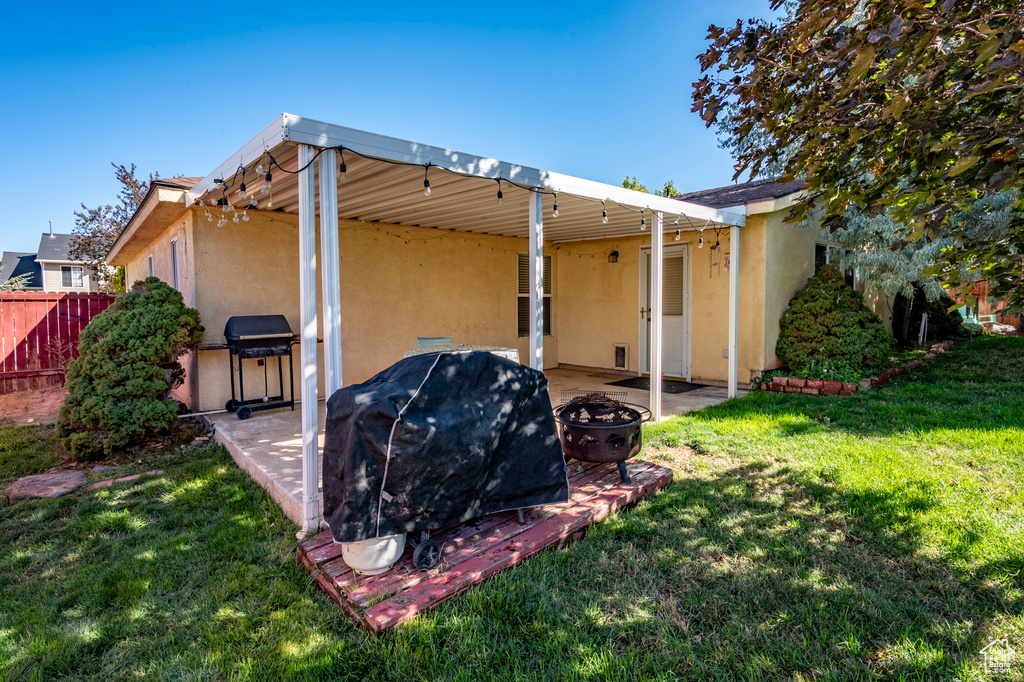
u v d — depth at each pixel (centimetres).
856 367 761
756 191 914
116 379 496
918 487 366
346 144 334
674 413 629
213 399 623
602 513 339
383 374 277
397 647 220
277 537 329
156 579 284
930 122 237
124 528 346
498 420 279
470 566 270
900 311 1159
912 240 266
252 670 212
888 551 295
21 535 342
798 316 801
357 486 243
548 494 312
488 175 420
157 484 417
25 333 891
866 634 227
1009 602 244
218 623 245
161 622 248
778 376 773
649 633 232
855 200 298
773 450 465
